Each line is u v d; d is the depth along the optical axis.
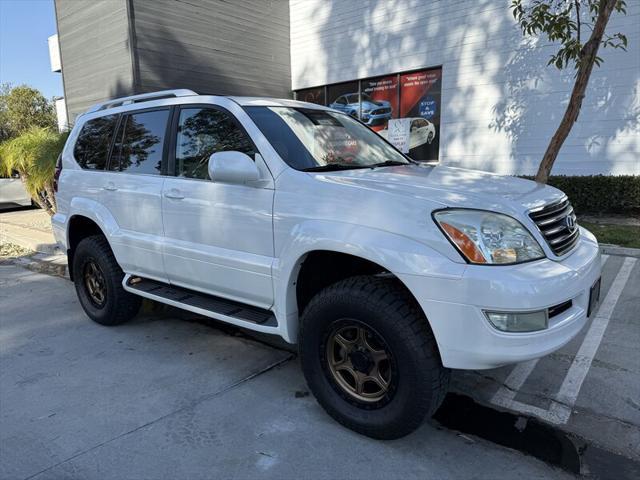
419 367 2.41
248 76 11.80
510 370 3.53
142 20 9.73
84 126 4.66
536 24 6.37
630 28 8.04
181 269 3.59
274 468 2.49
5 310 5.07
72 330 4.46
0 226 10.23
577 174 8.95
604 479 2.40
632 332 4.04
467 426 2.87
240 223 3.13
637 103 8.18
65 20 11.05
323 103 12.45
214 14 10.91
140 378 3.48
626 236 6.80
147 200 3.79
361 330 2.62
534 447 2.66
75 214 4.49
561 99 8.88
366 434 2.69
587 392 3.20
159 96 3.96
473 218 2.41
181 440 2.72
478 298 2.26
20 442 2.73
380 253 2.45
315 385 2.86
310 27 12.23
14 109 24.78
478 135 9.97
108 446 2.68
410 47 10.60
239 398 3.18
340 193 2.71
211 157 3.00
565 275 2.43
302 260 2.83
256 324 3.12
